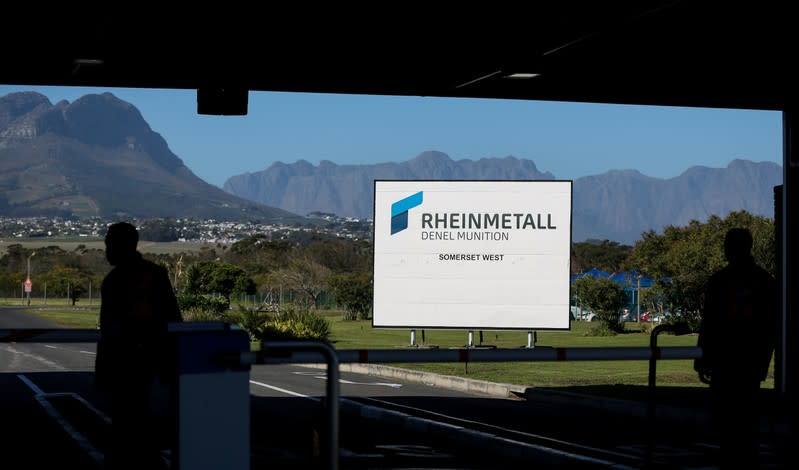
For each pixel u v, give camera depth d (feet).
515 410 52.11
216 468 20.98
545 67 51.03
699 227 150.92
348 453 37.52
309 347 20.68
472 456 37.04
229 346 21.18
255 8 41.52
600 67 51.13
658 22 41.39
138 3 40.55
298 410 51.42
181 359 20.80
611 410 51.88
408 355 25.29
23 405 52.60
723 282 28.27
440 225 103.50
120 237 27.61
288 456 36.27
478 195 102.94
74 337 26.61
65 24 43.60
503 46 47.29
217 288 234.38
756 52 47.70
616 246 348.79
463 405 54.39
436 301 103.50
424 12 42.19
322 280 231.09
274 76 54.90
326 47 48.24
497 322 102.53
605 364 81.30
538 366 78.33
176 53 49.44
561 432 43.39
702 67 50.78
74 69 52.75
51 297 432.66
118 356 27.07
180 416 20.77
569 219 101.71
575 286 140.56
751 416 28.14
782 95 53.78
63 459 35.24
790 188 50.47
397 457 36.60
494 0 40.01
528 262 102.06
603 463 34.71
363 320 185.88
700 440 41.09
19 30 44.57
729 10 39.88
